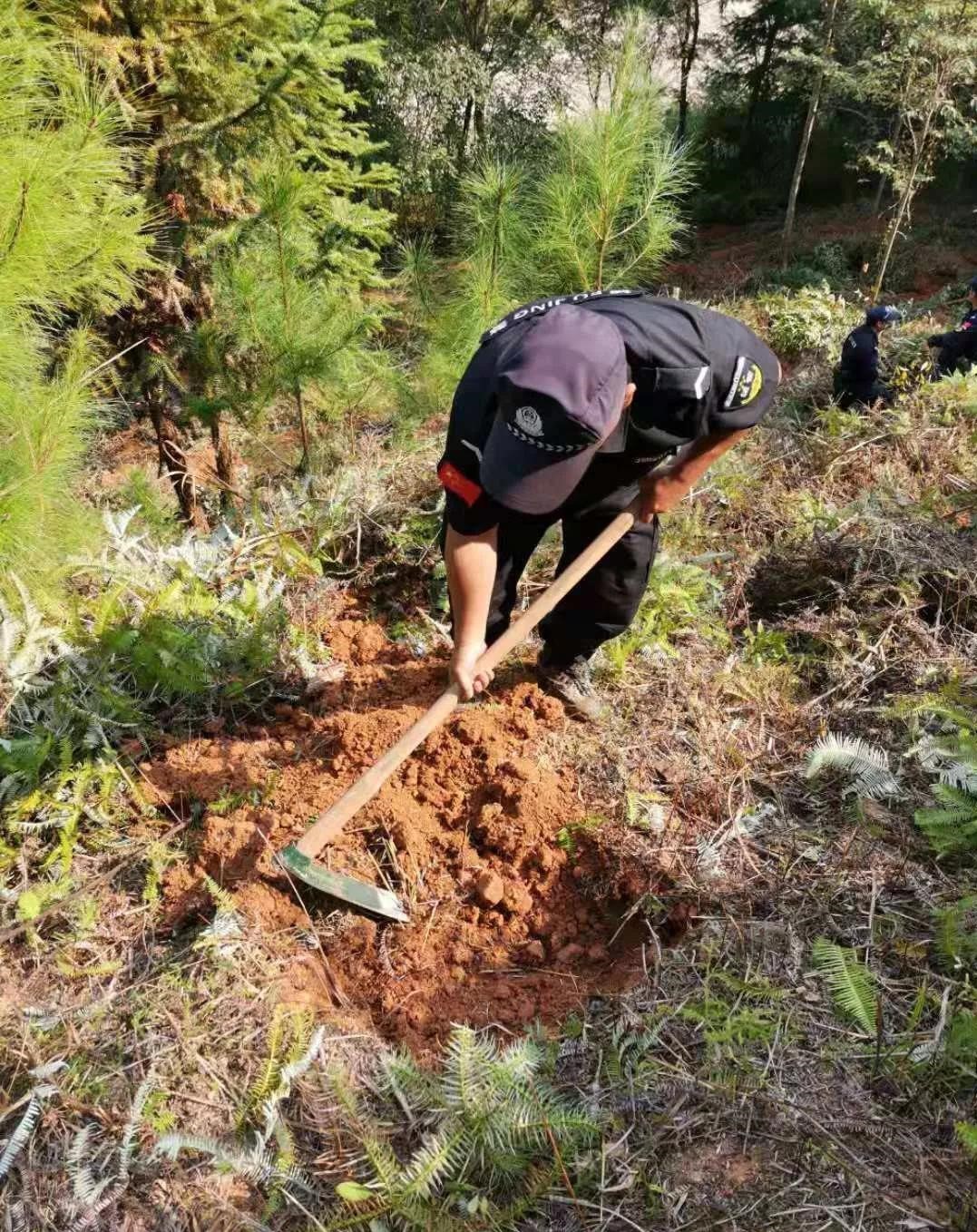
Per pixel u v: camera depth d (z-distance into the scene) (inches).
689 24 622.5
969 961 91.2
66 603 123.9
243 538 154.3
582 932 103.7
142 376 178.5
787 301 385.4
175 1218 75.5
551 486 77.5
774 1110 80.7
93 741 113.3
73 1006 89.3
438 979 98.3
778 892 100.6
